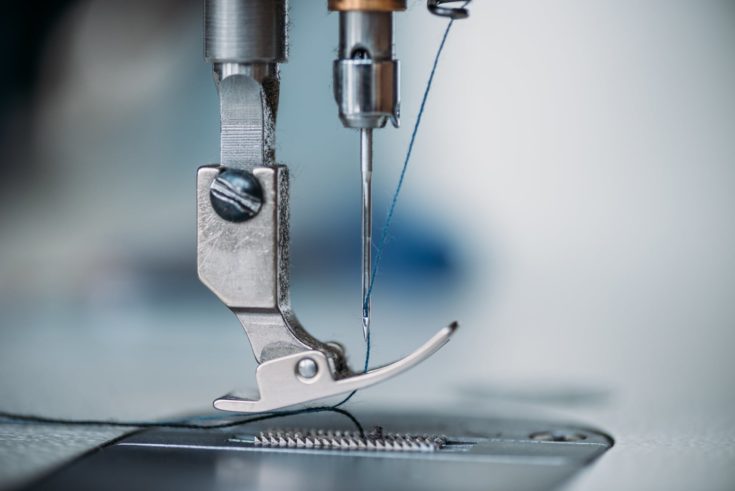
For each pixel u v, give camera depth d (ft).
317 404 6.98
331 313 14.15
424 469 4.84
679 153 19.04
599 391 7.95
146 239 17.38
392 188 17.98
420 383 8.59
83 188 17.83
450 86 18.85
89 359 10.04
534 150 18.93
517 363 9.93
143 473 4.80
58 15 17.83
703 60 19.06
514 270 16.97
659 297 14.55
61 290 15.62
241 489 4.50
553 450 5.36
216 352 10.89
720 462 5.17
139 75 17.88
